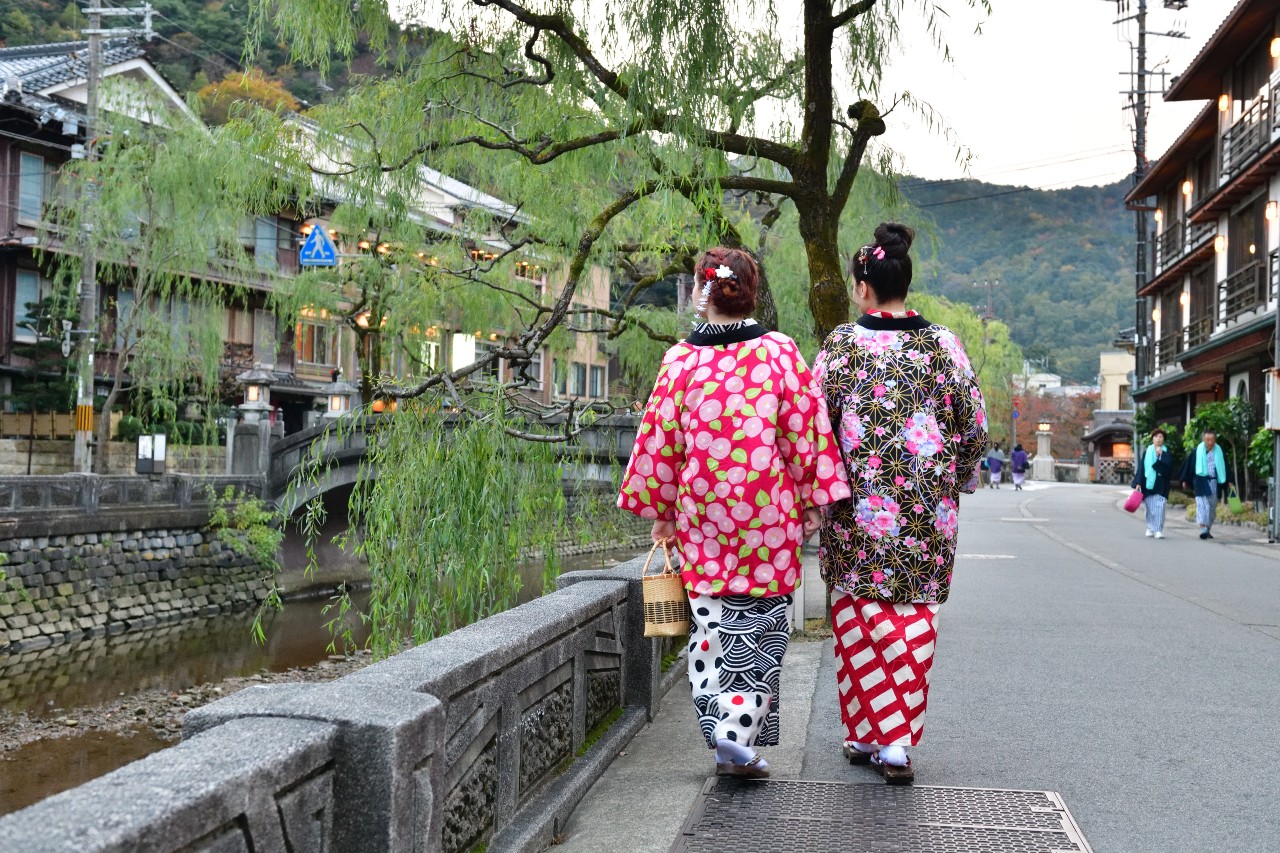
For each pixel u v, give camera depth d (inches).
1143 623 269.4
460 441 253.1
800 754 149.0
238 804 60.3
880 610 133.4
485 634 113.4
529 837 108.8
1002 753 147.6
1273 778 135.1
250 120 343.9
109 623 648.4
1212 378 1044.5
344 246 757.3
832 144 311.7
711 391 126.2
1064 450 3004.4
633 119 250.5
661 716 175.9
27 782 367.6
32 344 972.6
